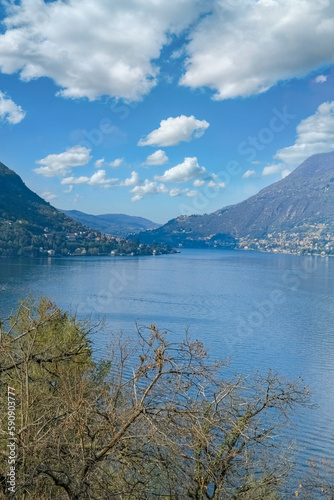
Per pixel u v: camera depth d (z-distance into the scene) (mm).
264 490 10758
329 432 33781
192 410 7730
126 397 8312
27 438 7516
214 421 8555
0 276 142625
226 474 9523
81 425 7355
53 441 7465
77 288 126375
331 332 81000
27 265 191125
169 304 109750
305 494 20312
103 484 7598
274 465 11359
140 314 93625
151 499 8422
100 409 8250
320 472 25938
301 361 60500
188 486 8438
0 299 85125
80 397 7836
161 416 7473
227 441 9633
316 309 108812
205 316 95438
